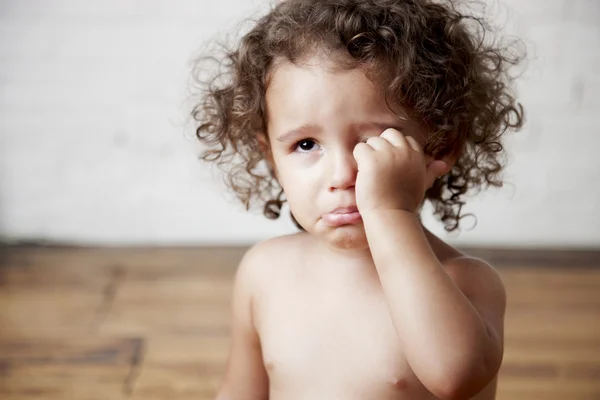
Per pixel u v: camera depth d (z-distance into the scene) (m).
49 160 2.36
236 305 1.02
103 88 2.30
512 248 2.35
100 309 1.95
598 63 2.22
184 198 2.38
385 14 0.89
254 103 0.93
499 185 1.08
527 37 2.20
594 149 2.28
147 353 1.73
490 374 0.78
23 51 2.28
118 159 2.35
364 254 0.92
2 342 1.78
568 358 1.71
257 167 1.12
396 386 0.88
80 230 2.41
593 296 2.03
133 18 2.26
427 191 1.08
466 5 1.17
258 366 1.04
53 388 1.59
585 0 2.19
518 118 1.10
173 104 2.31
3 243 2.39
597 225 2.34
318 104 0.83
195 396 1.56
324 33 0.86
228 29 2.15
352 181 0.82
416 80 0.86
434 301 0.76
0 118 2.32
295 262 0.97
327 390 0.90
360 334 0.90
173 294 2.04
